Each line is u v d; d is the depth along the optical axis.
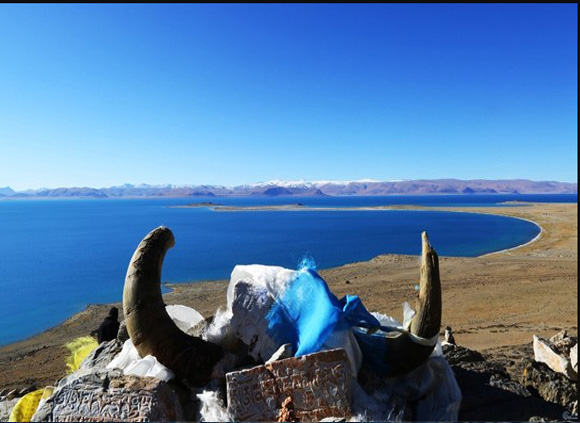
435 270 5.07
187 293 31.17
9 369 16.64
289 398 4.53
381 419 4.65
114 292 35.00
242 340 5.39
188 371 5.18
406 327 5.30
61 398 4.43
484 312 20.50
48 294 34.53
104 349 7.02
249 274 5.71
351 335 5.12
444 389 5.24
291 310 5.33
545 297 22.52
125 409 4.24
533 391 6.46
